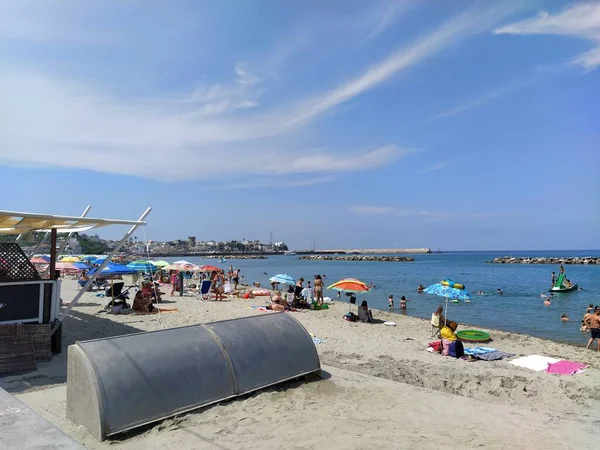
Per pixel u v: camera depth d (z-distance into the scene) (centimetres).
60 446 303
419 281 4606
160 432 477
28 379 704
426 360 1041
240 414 529
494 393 794
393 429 507
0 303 811
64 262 2492
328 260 14162
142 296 1605
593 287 3866
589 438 514
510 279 4891
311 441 462
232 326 649
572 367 997
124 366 507
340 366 934
